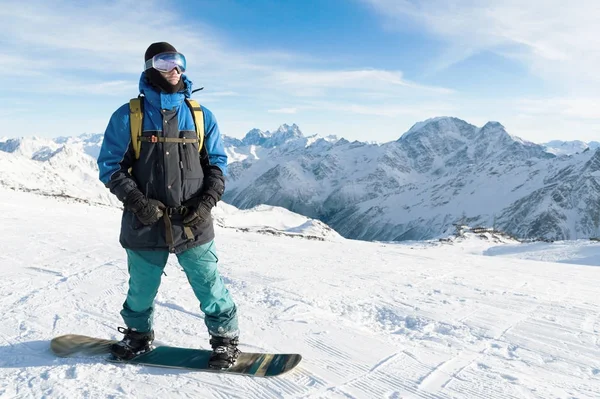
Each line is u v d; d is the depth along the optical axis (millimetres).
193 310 4391
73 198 32219
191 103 2951
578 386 3000
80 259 7125
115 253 7777
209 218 2973
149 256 2906
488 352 3637
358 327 4227
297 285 5941
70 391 2658
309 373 3045
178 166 2820
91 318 4082
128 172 2791
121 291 5078
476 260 11758
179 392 2703
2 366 2998
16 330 3717
